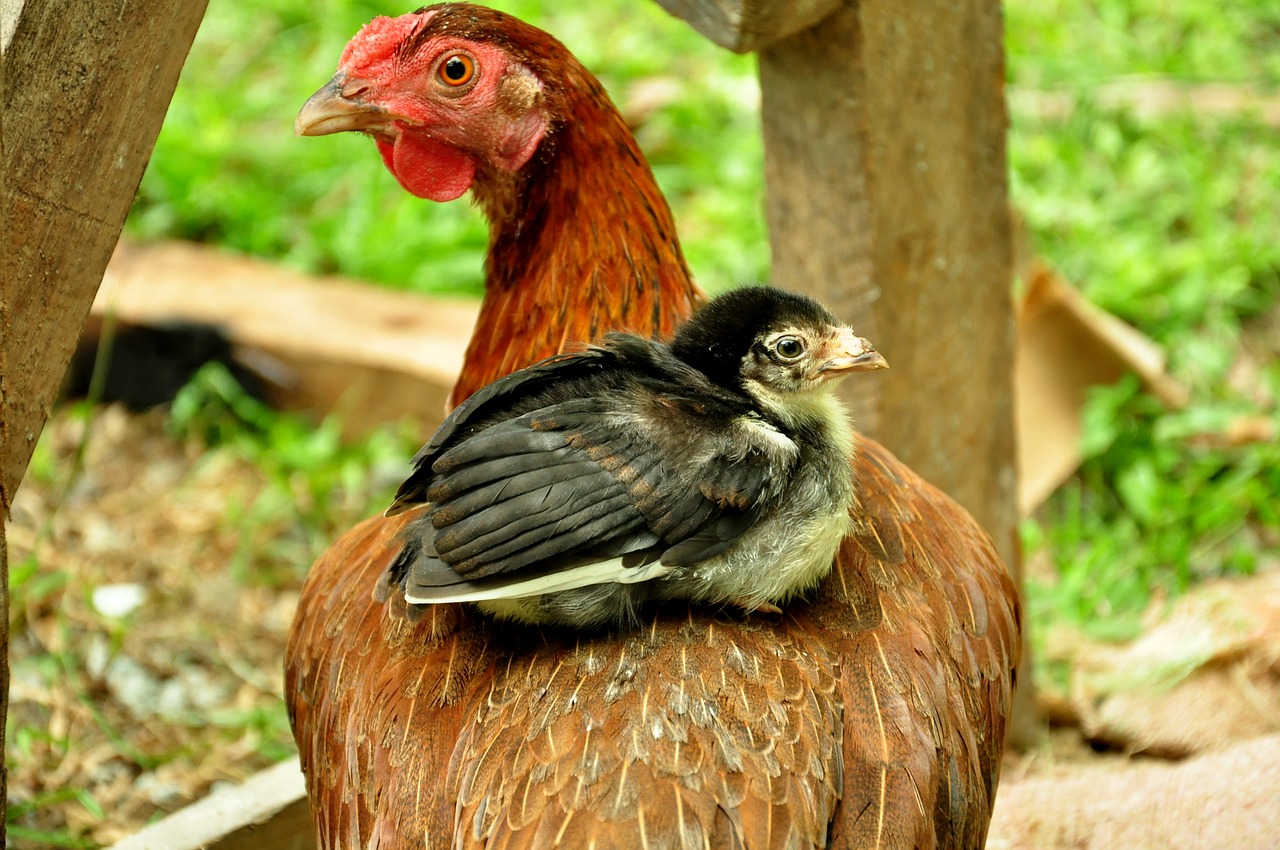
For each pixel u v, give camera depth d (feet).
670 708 8.84
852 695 9.42
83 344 23.94
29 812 16.47
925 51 13.61
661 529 8.59
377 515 12.05
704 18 12.34
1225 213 27.58
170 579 21.31
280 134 29.89
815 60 13.32
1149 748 17.95
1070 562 21.31
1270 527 21.99
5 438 9.34
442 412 23.38
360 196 27.50
